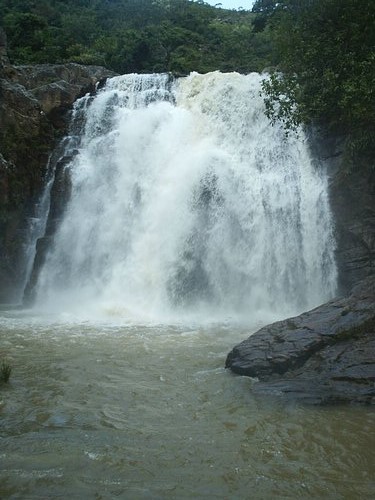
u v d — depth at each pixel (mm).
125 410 7871
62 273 20938
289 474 5957
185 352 11555
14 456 6188
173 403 8219
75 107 25641
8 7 48000
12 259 22094
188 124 23625
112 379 9422
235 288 19172
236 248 19516
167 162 22109
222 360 10875
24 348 11609
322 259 18250
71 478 5695
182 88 25922
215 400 8375
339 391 8484
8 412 7637
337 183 18109
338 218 17969
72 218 21859
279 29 20438
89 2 59125
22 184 23156
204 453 6453
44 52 39281
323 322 10453
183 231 19812
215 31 47500
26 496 5285
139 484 5633
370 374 8703
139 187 21547
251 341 10547
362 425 7371
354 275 17156
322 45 18250
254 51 43312
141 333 13617
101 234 21141
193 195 20250
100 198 22078
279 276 18875
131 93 25406
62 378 9398
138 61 40500
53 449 6414
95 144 23828
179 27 46844
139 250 20141
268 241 19266
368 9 17125
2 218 22031
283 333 10477
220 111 23672
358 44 17703
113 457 6258
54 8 51281
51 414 7594
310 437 6965
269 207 19594
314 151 20109
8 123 23219
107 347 11898
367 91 15820
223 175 20391
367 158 17344
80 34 45062
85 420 7410
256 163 21531
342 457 6398
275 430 7188
